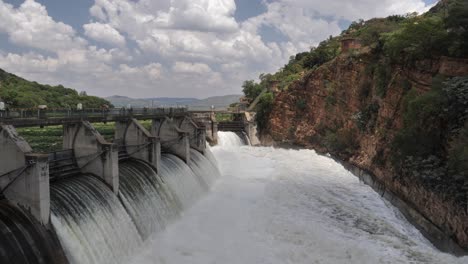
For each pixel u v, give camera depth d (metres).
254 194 42.91
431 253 27.77
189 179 41.84
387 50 46.66
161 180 36.22
